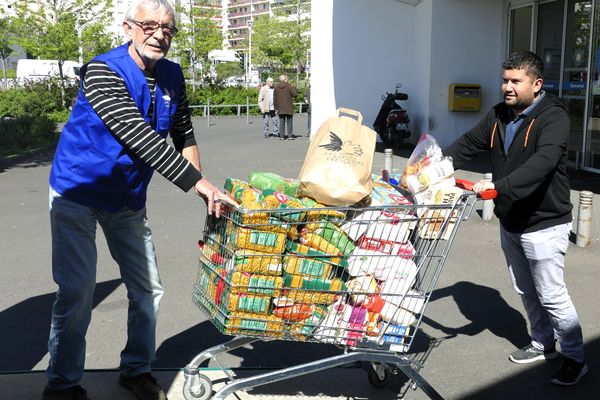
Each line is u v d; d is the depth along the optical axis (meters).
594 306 5.76
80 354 3.71
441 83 16.25
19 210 10.32
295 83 46.53
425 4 16.53
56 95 31.16
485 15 16.06
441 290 6.28
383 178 4.30
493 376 4.49
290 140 20.36
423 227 3.66
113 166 3.48
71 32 29.88
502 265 7.06
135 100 3.47
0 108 29.91
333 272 3.56
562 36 13.76
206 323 5.45
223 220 3.59
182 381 4.25
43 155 17.75
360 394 4.18
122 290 6.33
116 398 3.96
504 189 3.78
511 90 4.05
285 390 4.20
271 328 3.55
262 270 3.45
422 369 4.59
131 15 3.41
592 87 12.87
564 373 4.34
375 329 3.64
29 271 7.00
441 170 3.78
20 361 4.75
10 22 30.52
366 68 18.62
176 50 38.25
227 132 23.34
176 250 7.70
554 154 3.86
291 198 3.48
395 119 17.02
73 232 3.56
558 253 4.18
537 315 4.62
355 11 18.36
